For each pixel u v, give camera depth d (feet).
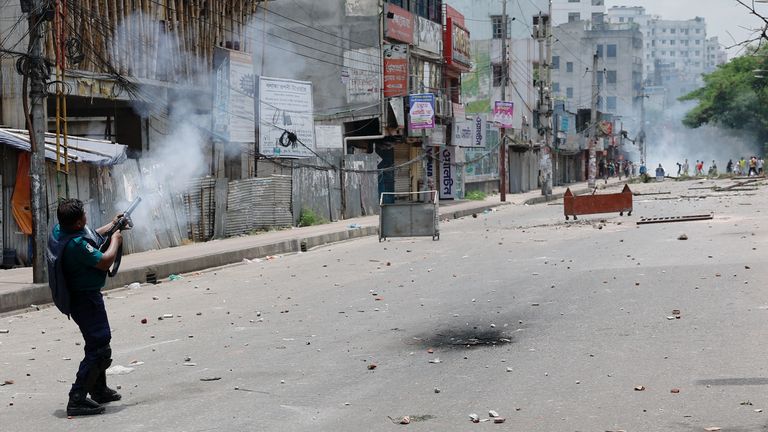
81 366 24.21
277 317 40.68
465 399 24.25
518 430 21.06
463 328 35.58
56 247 24.03
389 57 138.10
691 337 31.50
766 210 103.40
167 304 47.09
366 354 31.12
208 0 91.76
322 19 138.10
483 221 112.06
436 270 56.54
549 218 110.73
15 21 66.59
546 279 49.08
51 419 23.76
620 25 458.50
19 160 62.90
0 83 67.26
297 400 24.76
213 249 72.90
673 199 141.90
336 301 44.93
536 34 214.69
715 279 45.50
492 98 234.58
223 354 32.24
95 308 24.35
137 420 23.20
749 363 27.04
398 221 84.58
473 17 244.83
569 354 29.68
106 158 67.41
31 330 40.78
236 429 21.90
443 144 164.66
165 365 30.63
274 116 102.27
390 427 21.68
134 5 80.28
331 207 114.42
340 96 138.92
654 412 22.16
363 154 126.82
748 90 307.58
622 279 47.34
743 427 20.53
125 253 70.69
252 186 92.63
